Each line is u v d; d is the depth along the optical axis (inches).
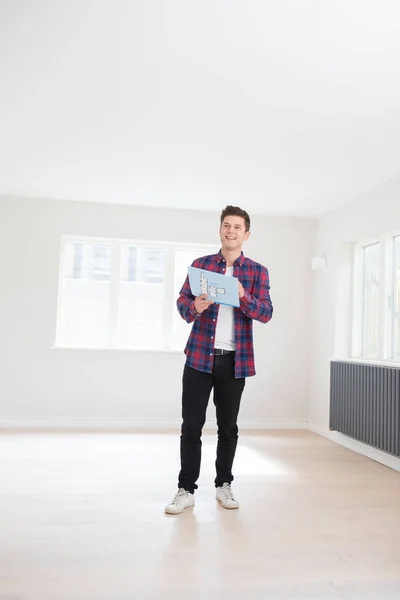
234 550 88.1
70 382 210.5
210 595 72.2
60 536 92.4
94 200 212.4
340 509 112.7
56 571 78.2
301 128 132.7
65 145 151.3
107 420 211.2
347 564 84.0
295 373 223.3
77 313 217.2
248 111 123.8
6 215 210.8
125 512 106.3
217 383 110.1
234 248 109.8
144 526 98.3
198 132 137.6
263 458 162.6
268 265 224.2
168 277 221.9
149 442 181.9
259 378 221.3
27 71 108.5
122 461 152.1
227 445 113.3
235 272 111.1
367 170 162.4
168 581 76.0
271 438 198.1
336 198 194.5
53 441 178.9
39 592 71.3
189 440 110.0
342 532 98.5
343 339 202.4
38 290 211.2
